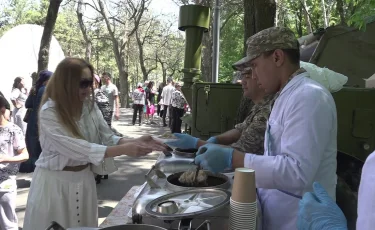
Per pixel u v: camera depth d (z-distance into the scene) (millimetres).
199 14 4117
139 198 1668
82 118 2266
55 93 2078
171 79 14266
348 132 2975
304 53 4648
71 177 2135
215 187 1719
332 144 1647
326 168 1637
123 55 26922
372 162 857
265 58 1712
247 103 3451
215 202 1511
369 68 3906
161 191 1765
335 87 2543
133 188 2744
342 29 4086
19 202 4770
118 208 2283
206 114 3770
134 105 14258
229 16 20297
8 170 3355
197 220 1387
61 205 2107
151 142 2168
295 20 20906
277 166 1502
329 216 1244
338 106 2969
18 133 3389
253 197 1379
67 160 2105
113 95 8938
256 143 2186
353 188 2910
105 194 5270
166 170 2148
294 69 1716
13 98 6840
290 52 1691
